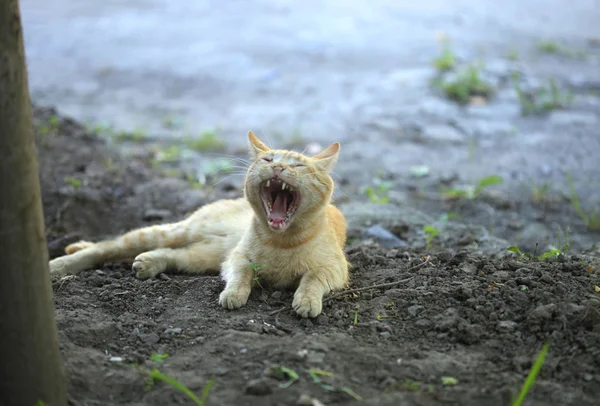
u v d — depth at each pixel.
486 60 15.30
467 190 9.38
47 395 3.71
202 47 16.86
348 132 12.11
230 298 4.98
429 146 11.50
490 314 4.75
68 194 8.01
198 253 6.06
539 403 3.88
